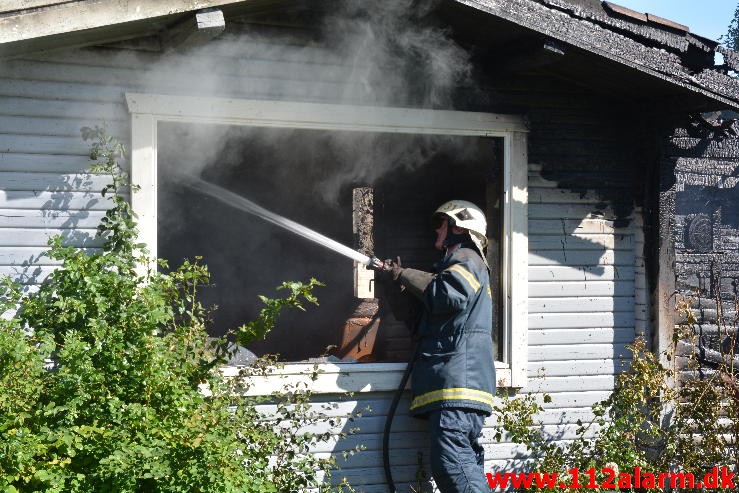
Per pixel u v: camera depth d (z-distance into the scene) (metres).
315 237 4.92
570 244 4.94
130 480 3.07
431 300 4.17
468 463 4.13
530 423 4.61
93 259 3.57
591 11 4.27
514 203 4.77
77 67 4.04
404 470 4.57
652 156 5.00
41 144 3.99
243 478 3.32
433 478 4.36
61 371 3.26
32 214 3.97
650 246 5.02
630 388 4.75
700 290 5.70
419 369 4.30
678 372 5.07
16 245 3.95
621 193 5.05
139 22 3.79
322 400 4.43
